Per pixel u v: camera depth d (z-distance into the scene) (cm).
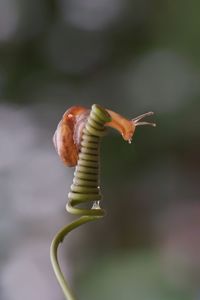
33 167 107
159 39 119
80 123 29
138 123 29
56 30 114
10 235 101
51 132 110
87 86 114
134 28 119
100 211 29
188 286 91
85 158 29
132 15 120
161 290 90
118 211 112
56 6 114
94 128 29
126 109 114
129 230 111
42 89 111
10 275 98
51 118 111
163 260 96
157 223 110
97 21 118
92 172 29
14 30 112
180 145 114
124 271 96
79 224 29
